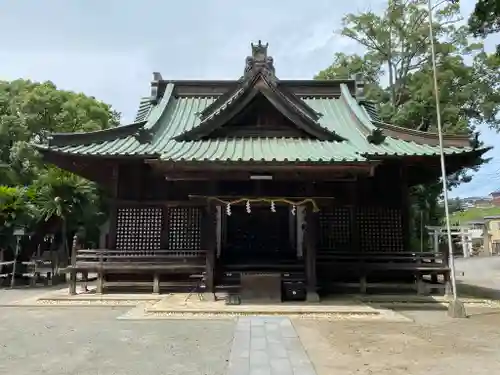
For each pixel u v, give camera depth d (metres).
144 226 15.30
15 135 29.53
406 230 15.44
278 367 6.12
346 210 15.57
